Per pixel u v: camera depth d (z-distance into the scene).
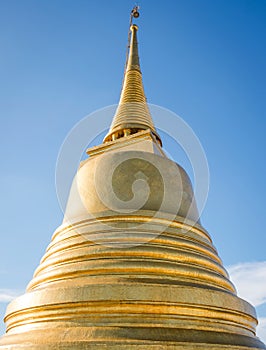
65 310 12.42
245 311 13.96
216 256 16.73
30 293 13.58
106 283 12.52
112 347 10.67
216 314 12.86
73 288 12.59
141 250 14.09
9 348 11.59
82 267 13.77
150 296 12.14
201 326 12.27
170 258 14.31
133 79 25.84
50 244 17.05
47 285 14.07
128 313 11.98
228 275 16.89
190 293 12.62
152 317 12.02
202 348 11.12
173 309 12.25
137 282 12.62
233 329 13.09
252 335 14.01
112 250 14.09
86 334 11.43
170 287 12.48
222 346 11.45
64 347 10.84
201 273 14.21
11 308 14.36
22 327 13.38
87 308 12.19
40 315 12.82
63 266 14.43
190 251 15.38
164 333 11.48
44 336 11.82
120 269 13.38
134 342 10.90
